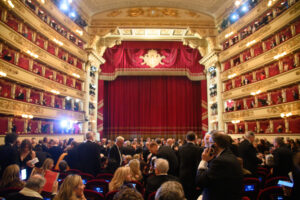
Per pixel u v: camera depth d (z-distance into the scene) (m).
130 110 29.61
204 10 25.12
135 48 28.25
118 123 29.28
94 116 25.20
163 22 25.11
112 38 26.80
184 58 28.20
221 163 3.06
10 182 4.25
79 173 6.02
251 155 6.00
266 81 18.31
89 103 24.08
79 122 21.69
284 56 16.84
